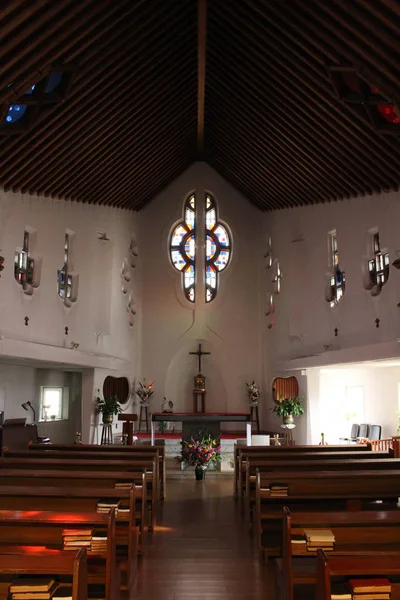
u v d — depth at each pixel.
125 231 16.03
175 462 13.67
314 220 13.80
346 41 7.48
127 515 5.38
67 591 3.98
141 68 9.76
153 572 5.82
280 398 15.62
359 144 9.80
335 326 12.65
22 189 10.80
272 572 5.81
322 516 4.37
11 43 6.90
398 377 13.38
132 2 8.12
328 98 9.18
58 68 8.08
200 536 7.20
